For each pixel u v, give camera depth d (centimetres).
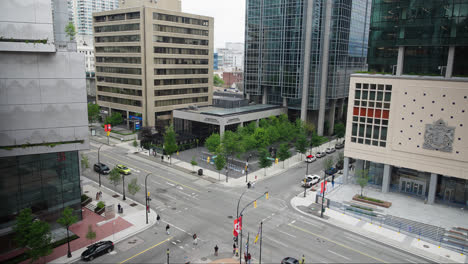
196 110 9000
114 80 10450
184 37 10169
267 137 7569
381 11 5716
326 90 9581
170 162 7062
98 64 10919
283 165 6981
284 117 9219
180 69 10238
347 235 4244
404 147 5359
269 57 9575
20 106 3775
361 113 5712
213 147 7169
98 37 10675
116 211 4759
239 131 7638
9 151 3716
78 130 4128
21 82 3750
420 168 5269
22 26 3653
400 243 4072
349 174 6494
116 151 7969
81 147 4169
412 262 3675
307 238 4125
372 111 5584
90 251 3603
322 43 9219
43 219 4138
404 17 5353
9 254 3747
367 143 5734
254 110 8950
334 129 10169
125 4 10662
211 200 5200
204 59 10912
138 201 5128
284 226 4416
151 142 8238
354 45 10144
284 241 4031
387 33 5706
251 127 8062
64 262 3531
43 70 3844
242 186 5841
